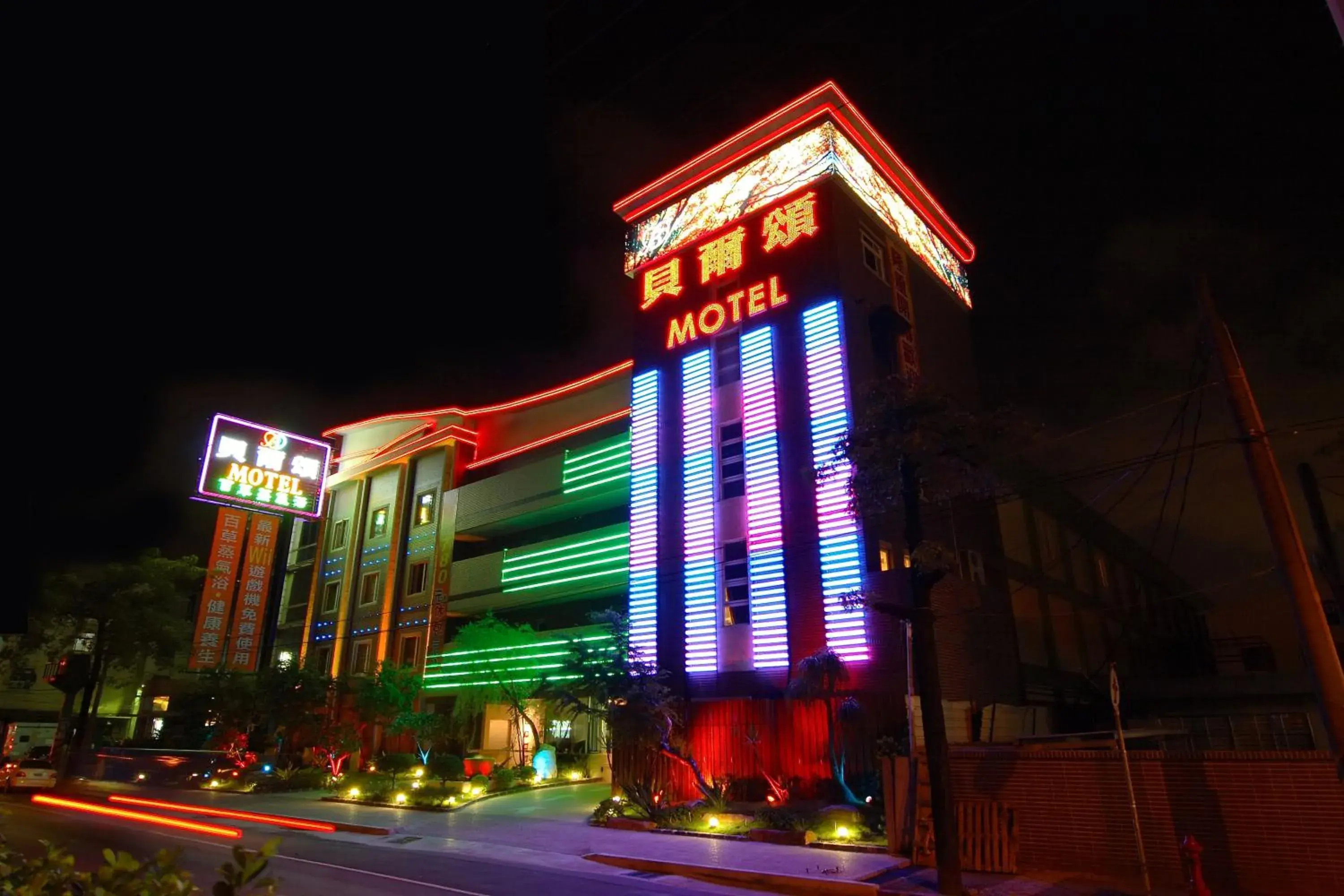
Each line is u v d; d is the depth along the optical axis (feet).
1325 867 37.52
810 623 72.49
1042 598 95.50
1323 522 48.67
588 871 49.47
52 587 131.34
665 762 76.13
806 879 43.86
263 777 99.76
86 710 130.41
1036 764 46.16
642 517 87.97
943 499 48.49
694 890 43.47
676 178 98.37
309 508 138.51
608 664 70.18
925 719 43.01
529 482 115.03
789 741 71.31
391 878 45.16
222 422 132.36
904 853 48.91
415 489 135.23
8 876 13.70
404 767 97.30
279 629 147.54
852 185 88.07
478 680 105.91
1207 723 83.41
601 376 114.93
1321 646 31.60
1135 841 42.32
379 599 131.13
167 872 13.16
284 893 40.06
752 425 81.97
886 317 83.10
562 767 100.58
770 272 85.76
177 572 137.80
